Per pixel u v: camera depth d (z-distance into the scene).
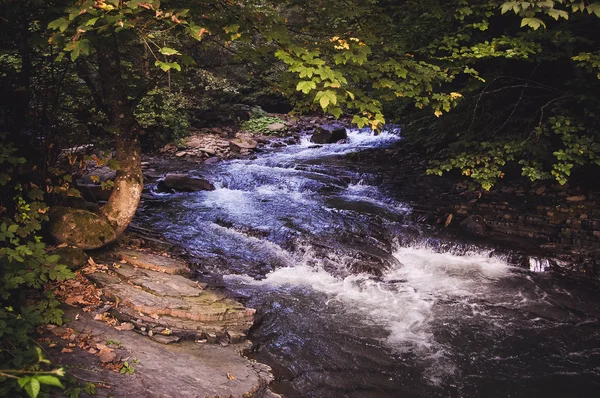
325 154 15.24
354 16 6.45
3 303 4.19
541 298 7.00
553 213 9.07
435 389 4.91
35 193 5.33
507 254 8.12
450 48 7.33
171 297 5.54
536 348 5.75
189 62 4.00
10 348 3.49
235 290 6.54
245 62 6.02
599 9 4.69
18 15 4.89
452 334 5.98
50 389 3.37
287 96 5.65
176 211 9.66
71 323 4.54
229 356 4.86
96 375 3.81
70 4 3.98
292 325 5.94
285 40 4.42
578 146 7.97
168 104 15.20
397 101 11.10
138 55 7.87
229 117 18.66
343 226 9.09
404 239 8.74
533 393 4.92
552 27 8.43
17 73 5.91
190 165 13.94
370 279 7.38
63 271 4.37
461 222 9.38
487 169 8.97
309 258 7.86
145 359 4.26
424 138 12.80
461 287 7.28
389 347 5.61
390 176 12.18
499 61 9.88
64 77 6.38
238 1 5.39
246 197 10.91
